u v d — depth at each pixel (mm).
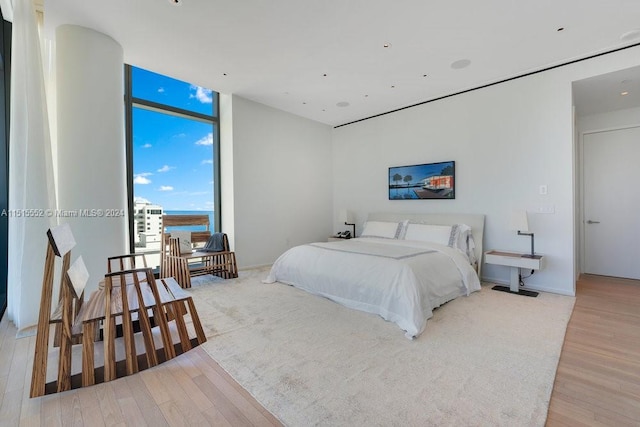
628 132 4340
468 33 3031
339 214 6031
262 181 5246
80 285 1977
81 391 1712
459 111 4566
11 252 2609
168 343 2059
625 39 3088
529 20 2805
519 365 1967
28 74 2549
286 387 1738
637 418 1475
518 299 3406
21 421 1464
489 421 1449
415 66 3744
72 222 2945
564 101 3619
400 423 1441
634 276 4324
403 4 2604
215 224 5137
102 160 3074
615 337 2410
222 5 2615
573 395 1667
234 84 4352
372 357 2082
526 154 3914
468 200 4473
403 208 5305
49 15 2768
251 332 2496
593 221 4625
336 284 3246
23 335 2447
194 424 1449
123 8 2658
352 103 5109
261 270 4906
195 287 3865
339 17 2789
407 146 5234
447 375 1852
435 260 3322
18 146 2549
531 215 3881
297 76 4062
